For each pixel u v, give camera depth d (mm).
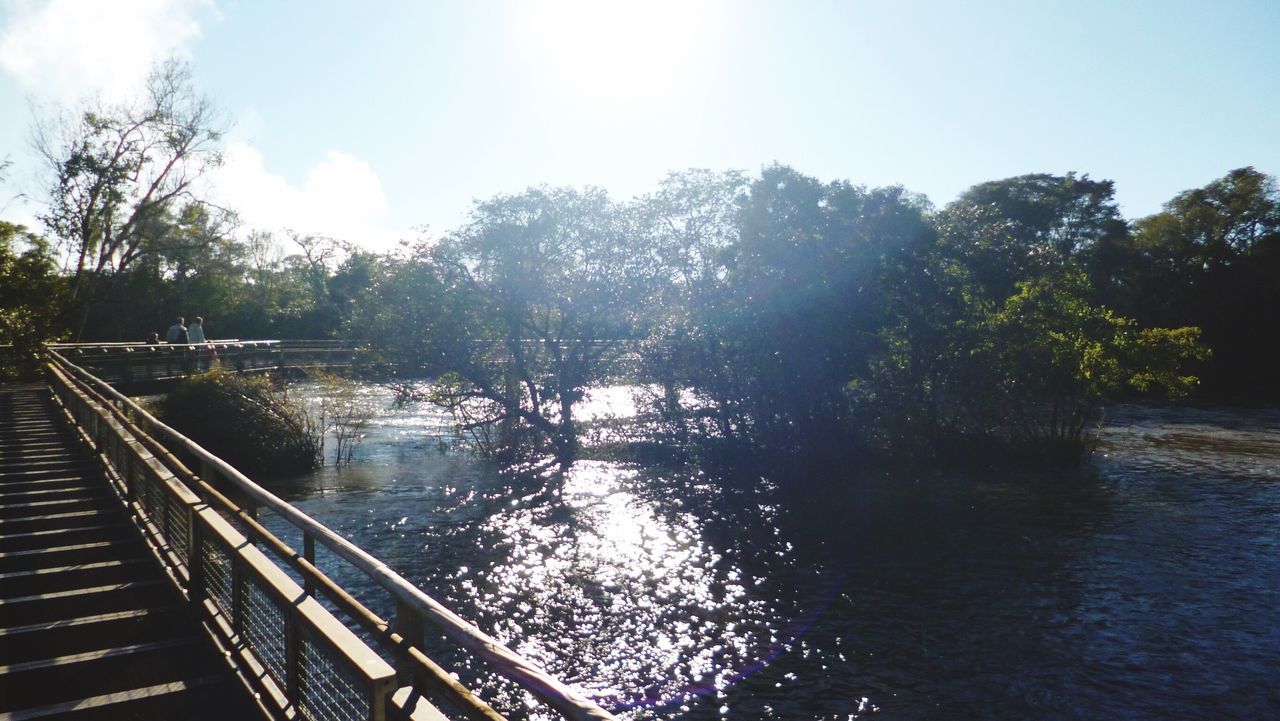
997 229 27562
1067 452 23156
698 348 23828
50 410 20312
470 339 24062
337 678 3732
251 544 5613
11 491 11320
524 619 11227
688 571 13344
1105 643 10148
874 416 24156
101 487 11617
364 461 24297
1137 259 57062
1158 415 33531
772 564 13711
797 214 23922
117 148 43031
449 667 9695
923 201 27406
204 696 5473
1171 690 8875
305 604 4281
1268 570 12867
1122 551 14023
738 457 23188
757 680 9305
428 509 17969
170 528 7879
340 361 40312
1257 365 50594
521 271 23578
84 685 5613
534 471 22641
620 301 23844
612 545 15016
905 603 11703
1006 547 14438
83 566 7957
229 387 23469
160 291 52656
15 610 6957
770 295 23203
